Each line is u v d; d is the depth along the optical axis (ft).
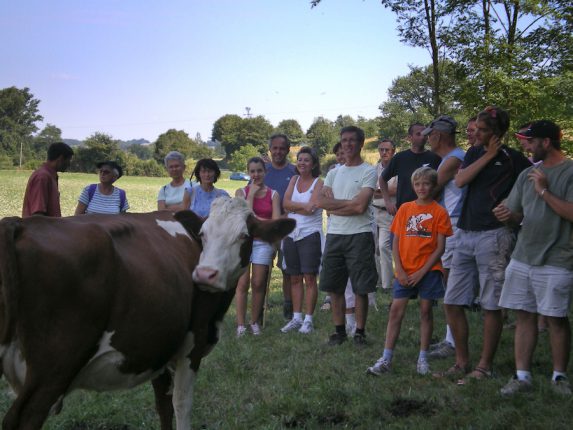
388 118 137.69
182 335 12.73
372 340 22.77
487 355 18.10
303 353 21.30
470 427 14.61
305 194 24.41
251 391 17.60
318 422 15.52
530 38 35.40
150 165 289.94
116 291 10.64
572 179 15.87
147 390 17.54
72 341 10.02
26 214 22.26
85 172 290.76
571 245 15.97
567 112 32.99
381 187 23.88
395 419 15.51
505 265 17.47
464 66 35.55
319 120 348.59
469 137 23.41
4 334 9.46
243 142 422.41
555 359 16.69
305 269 24.22
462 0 35.81
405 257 18.72
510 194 17.12
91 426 15.34
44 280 9.61
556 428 14.42
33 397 9.89
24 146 410.11
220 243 13.51
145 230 12.82
